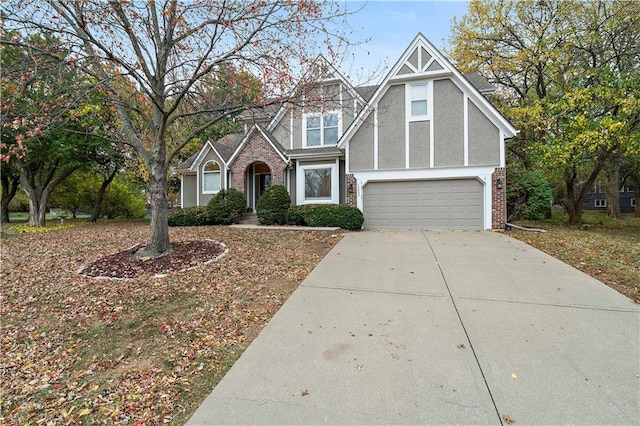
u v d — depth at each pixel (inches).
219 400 109.2
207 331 161.2
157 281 232.8
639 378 113.3
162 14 261.3
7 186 764.6
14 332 171.8
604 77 462.9
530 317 162.2
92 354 148.4
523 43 640.4
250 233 434.9
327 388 112.5
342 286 216.4
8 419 109.6
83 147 595.2
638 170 773.9
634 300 181.9
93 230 546.0
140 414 106.6
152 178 296.0
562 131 513.3
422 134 474.3
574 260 267.9
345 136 502.9
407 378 116.4
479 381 113.4
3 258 320.5
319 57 294.8
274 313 177.5
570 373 116.7
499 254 290.7
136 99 304.3
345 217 475.5
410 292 202.1
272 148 580.7
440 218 470.3
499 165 443.8
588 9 547.8
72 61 229.1
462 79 450.3
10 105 233.8
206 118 376.5
